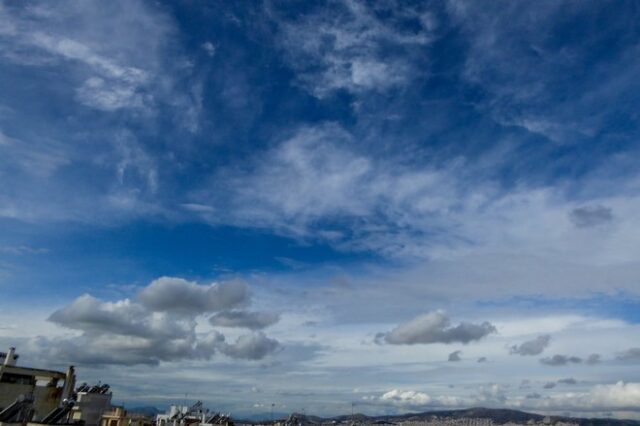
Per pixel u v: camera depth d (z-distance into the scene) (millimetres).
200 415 146250
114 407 105500
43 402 72812
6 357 74438
